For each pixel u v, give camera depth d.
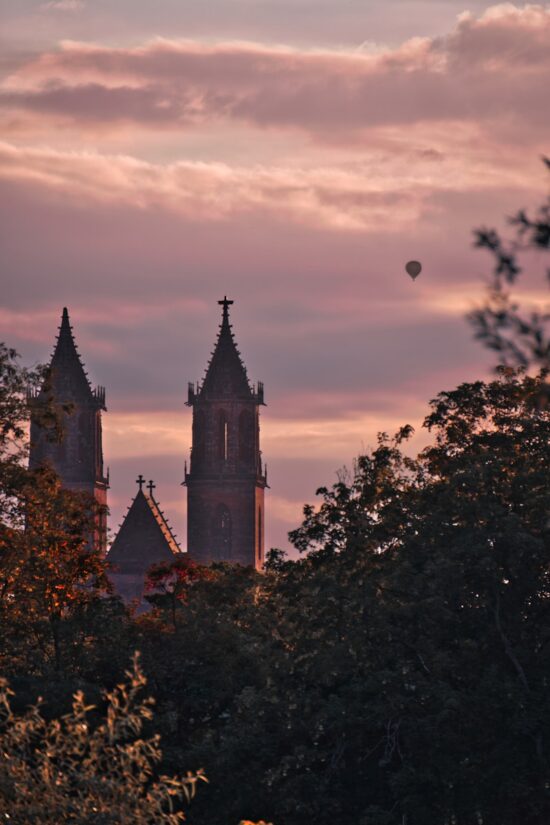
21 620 155.62
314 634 137.00
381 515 145.00
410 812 123.12
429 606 129.62
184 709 144.25
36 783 56.66
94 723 127.38
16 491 167.25
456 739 123.69
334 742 133.75
